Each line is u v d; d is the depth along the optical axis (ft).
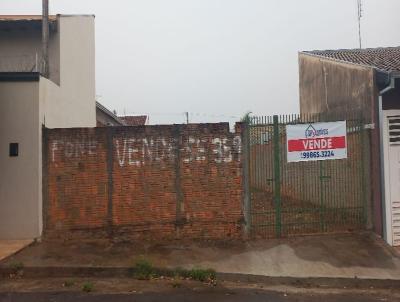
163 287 27.37
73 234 36.65
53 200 36.83
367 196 36.68
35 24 54.95
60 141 37.01
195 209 36.55
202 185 36.60
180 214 36.55
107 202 36.73
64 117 46.68
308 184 36.96
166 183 36.68
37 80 36.86
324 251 33.22
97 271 29.96
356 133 36.96
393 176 35.53
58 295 25.68
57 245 35.29
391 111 35.35
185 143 36.73
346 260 31.65
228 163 36.60
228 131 36.76
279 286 28.32
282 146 36.83
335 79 44.55
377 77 35.42
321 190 36.81
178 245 35.04
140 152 36.81
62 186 36.83
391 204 35.40
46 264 30.55
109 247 34.71
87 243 35.76
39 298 25.13
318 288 28.07
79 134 36.94
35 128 36.73
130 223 36.60
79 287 27.40
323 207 36.94
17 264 30.27
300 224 36.76
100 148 36.83
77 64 57.11
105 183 36.78
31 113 36.76
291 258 32.04
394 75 32.91
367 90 36.94
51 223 36.73
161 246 34.83
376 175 35.91
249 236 36.27
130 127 36.86
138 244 35.45
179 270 29.73
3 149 36.73
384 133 35.37
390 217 35.35
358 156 36.94
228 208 36.52
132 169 36.78
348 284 28.63
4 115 36.78
